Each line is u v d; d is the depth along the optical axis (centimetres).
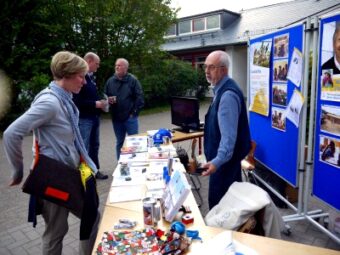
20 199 400
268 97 361
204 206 375
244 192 216
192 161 369
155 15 1156
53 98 183
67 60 186
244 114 251
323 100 259
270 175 387
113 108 476
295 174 312
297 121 299
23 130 175
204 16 1866
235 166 257
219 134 253
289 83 311
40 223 335
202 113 1125
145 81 1234
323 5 1532
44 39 969
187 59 1878
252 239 161
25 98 896
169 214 175
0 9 844
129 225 175
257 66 387
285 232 305
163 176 245
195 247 153
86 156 209
